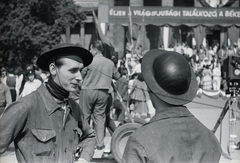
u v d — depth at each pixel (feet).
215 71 52.16
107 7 57.98
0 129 7.82
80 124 9.48
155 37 67.46
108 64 21.79
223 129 29.81
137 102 35.47
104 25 57.06
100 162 19.70
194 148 7.11
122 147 19.04
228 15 60.29
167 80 7.25
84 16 55.93
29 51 49.62
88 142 9.66
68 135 8.82
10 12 50.85
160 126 7.11
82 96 21.72
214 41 73.56
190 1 85.97
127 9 58.39
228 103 21.90
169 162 6.76
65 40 55.06
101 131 21.85
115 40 68.49
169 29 61.57
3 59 49.62
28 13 51.16
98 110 21.94
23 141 8.18
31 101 8.26
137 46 59.67
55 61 8.52
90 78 21.62
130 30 59.41
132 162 6.81
